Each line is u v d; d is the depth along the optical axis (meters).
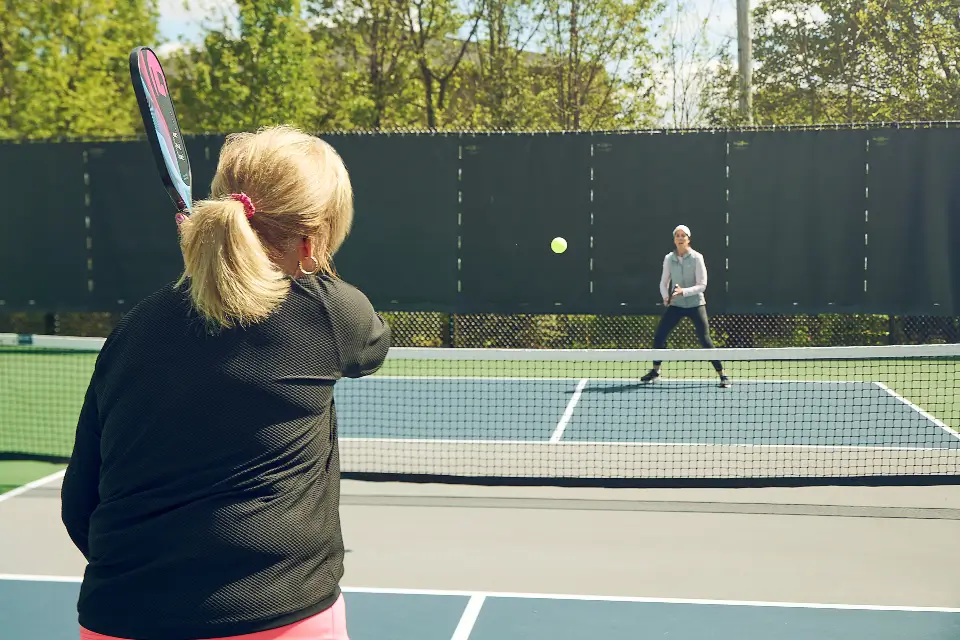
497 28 14.91
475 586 4.15
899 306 11.09
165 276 12.25
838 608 3.85
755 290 11.28
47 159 12.38
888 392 9.62
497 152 11.56
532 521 5.18
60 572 4.37
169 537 1.39
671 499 5.64
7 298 12.60
